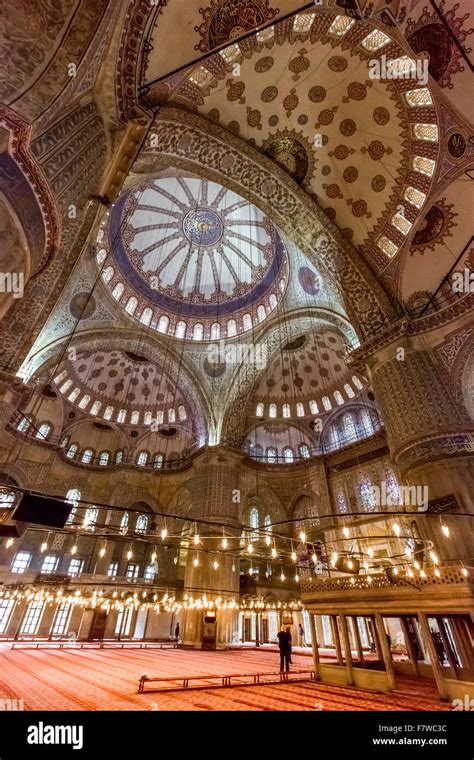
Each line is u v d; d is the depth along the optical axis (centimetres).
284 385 2031
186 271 1947
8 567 1550
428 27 800
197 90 973
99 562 1745
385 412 1024
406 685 630
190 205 1830
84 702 462
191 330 1881
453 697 488
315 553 870
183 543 1900
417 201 1064
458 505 778
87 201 739
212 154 1140
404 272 1130
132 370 2072
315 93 1066
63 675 673
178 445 2136
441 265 1063
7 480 1689
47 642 1400
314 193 1217
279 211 1292
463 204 991
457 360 980
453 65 841
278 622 1770
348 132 1095
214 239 1912
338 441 1847
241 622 1902
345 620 675
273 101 1085
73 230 959
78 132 605
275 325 1714
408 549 679
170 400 2136
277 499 1842
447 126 929
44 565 1659
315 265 1321
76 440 1988
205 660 1027
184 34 764
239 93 1046
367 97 1016
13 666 755
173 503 1981
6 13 416
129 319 1712
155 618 1769
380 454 1644
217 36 815
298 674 748
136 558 1855
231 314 1894
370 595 634
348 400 1873
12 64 426
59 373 1823
